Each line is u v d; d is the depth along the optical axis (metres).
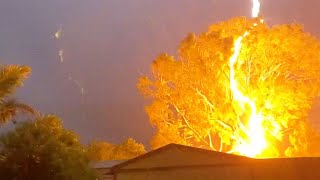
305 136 45.91
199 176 23.31
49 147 18.44
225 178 22.59
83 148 20.22
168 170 24.34
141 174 25.06
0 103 19.83
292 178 21.39
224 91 47.69
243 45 47.72
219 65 47.78
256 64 47.75
